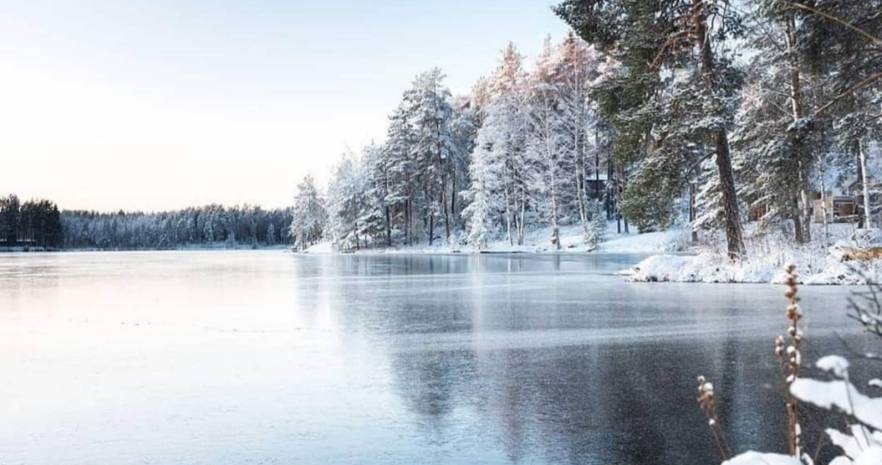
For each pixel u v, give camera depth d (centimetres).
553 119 5338
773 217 2458
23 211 12794
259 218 15988
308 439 497
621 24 2031
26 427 540
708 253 2005
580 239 5219
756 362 743
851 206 3766
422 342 951
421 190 6706
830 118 1767
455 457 452
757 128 2252
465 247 5762
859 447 254
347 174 7694
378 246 6988
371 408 584
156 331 1109
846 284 1587
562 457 448
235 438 503
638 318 1151
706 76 1869
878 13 1330
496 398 612
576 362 775
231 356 859
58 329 1147
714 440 473
